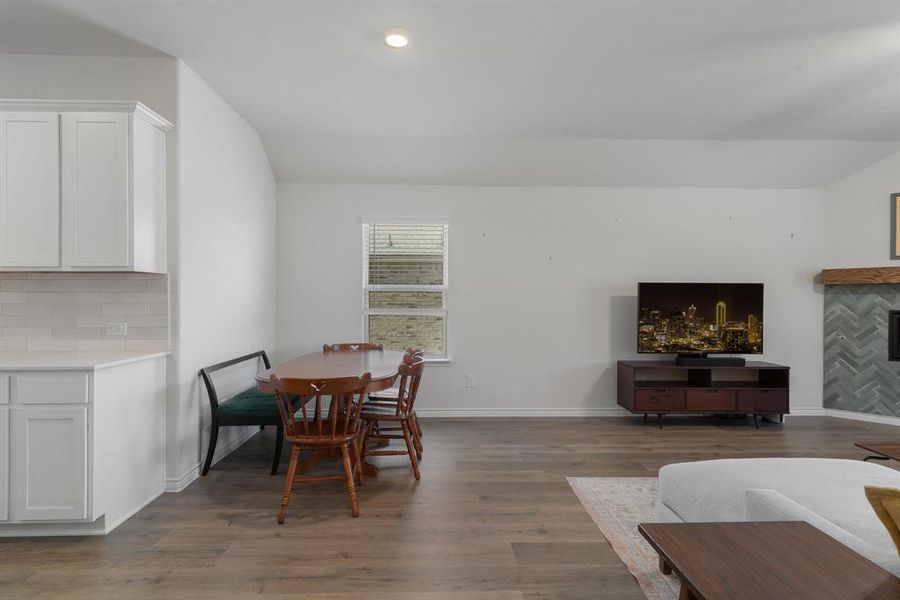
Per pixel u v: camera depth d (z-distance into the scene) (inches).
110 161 106.5
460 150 183.3
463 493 118.1
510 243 201.3
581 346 202.1
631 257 202.4
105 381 97.2
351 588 78.1
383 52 117.0
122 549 90.6
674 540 46.7
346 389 104.7
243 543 92.9
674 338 191.2
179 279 120.5
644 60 119.6
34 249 106.3
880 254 192.1
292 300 198.8
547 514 106.2
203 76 130.4
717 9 98.1
